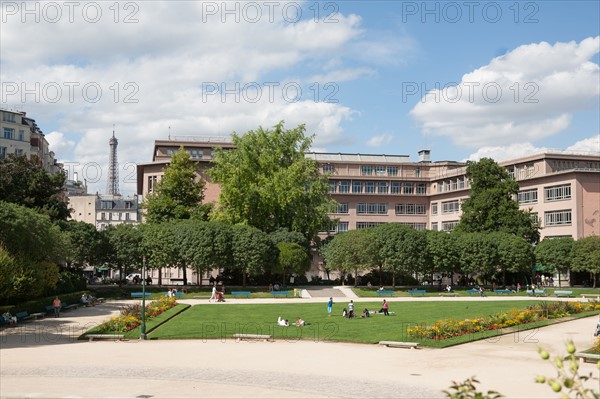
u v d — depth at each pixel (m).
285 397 21.41
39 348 34.59
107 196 194.00
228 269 94.44
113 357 30.89
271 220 95.31
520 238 92.69
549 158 111.31
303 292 86.31
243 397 21.38
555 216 105.69
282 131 98.12
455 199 128.12
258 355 31.80
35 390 22.28
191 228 85.56
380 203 134.50
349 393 22.11
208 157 124.88
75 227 84.00
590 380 24.44
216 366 28.12
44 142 124.88
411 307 62.03
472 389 9.53
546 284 99.56
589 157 112.94
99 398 20.86
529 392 22.09
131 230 89.06
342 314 54.94
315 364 28.83
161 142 126.56
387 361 29.73
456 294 82.94
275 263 87.94
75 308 64.12
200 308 62.41
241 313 56.44
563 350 32.78
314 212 96.81
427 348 34.31
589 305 54.56
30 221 58.78
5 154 106.69
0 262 49.09
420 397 21.44
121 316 47.88
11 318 47.66
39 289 56.88
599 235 100.25
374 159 142.88
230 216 92.00
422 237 90.62
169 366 28.03
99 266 89.31
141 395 21.53
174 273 115.31
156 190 102.44
